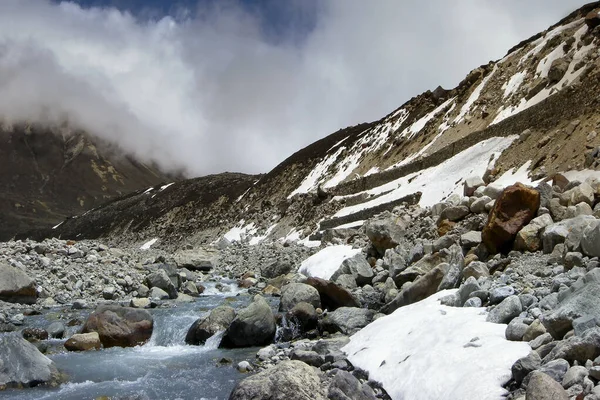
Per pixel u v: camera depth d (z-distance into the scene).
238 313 16.89
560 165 36.34
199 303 23.08
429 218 28.38
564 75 52.41
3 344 13.20
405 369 10.73
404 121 82.25
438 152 58.25
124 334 16.98
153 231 114.75
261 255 42.34
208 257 39.47
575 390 7.88
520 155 42.94
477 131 54.12
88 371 14.03
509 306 11.31
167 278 24.81
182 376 13.72
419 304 14.70
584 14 66.62
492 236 18.88
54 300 22.67
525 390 8.39
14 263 24.62
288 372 10.48
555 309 10.09
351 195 67.69
